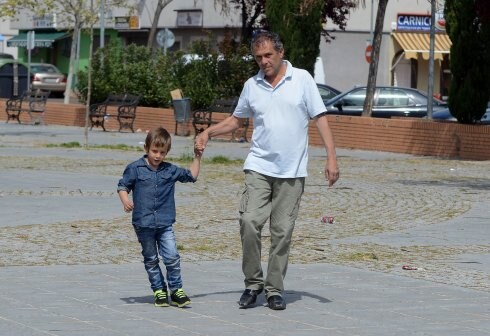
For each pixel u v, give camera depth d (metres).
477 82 47.72
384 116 61.09
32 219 25.78
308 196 31.98
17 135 58.16
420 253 21.81
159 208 15.69
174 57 67.19
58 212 27.09
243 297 15.90
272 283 15.83
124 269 19.22
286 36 56.44
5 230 24.00
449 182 36.91
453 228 25.75
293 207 15.77
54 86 106.12
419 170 41.28
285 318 15.19
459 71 48.00
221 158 43.38
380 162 44.66
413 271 19.58
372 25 94.12
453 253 21.88
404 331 14.47
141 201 15.64
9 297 16.30
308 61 56.91
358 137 51.47
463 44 47.62
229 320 15.01
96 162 41.75
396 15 97.94
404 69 99.62
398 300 16.69
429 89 57.81
